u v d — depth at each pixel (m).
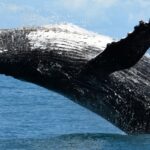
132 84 62.12
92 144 57.50
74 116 87.62
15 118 86.12
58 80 63.53
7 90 138.00
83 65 61.75
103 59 58.44
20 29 64.19
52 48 62.88
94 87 62.56
